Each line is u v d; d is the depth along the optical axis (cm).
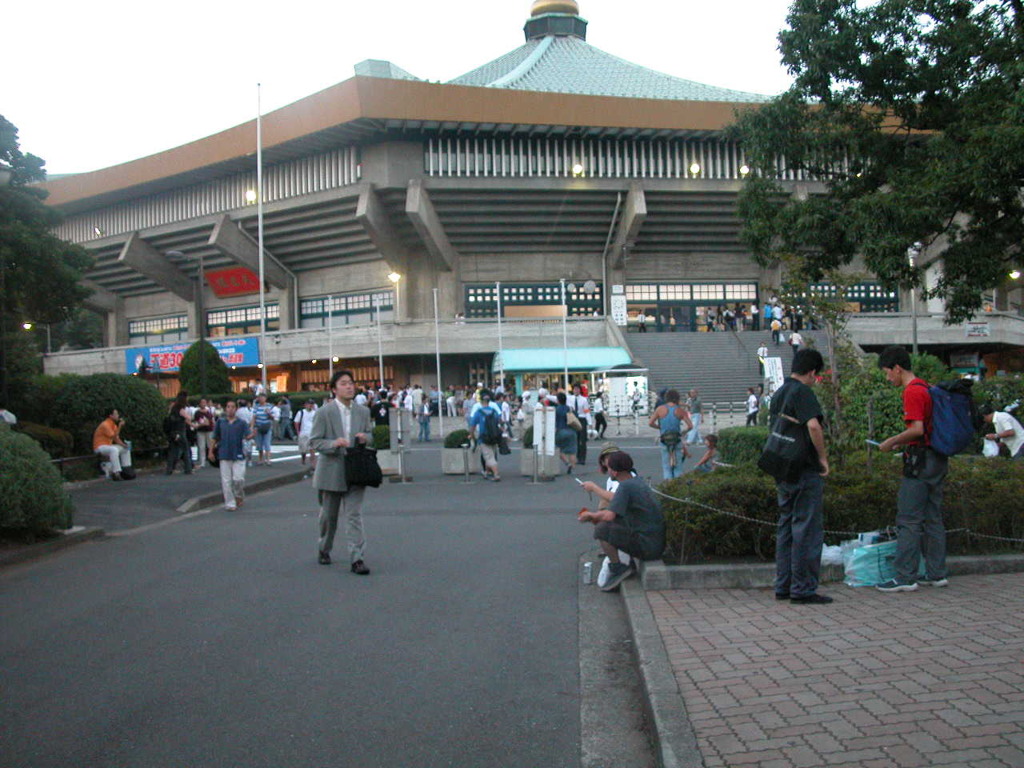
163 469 1992
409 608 679
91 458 1772
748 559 717
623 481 713
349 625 629
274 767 387
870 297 5000
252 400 2877
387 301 5016
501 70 5884
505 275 4969
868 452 838
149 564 886
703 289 5153
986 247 1449
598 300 5022
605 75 5506
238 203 4950
